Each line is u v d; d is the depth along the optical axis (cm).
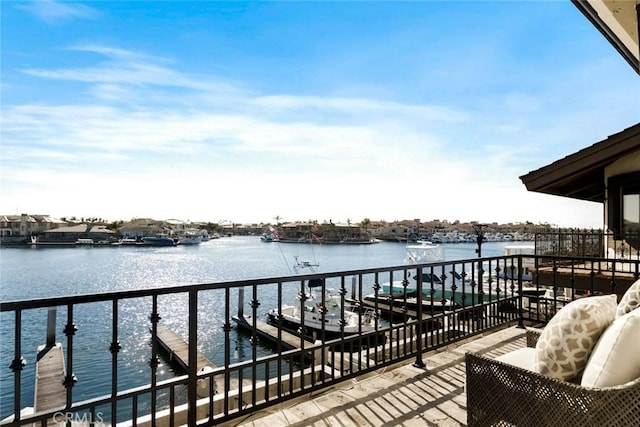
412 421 237
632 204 771
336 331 1191
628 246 758
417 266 346
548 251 840
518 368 163
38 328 1639
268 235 10419
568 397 143
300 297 274
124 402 842
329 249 7456
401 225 10306
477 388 179
